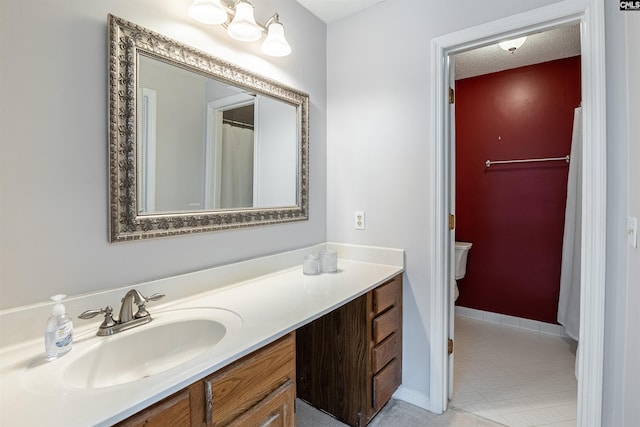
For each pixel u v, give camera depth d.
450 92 1.79
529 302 2.83
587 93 1.34
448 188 1.77
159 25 1.23
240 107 1.56
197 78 1.36
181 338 1.11
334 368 1.67
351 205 2.04
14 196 0.91
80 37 1.03
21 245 0.92
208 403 0.82
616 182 1.30
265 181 1.70
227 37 1.48
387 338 1.70
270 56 1.71
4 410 0.65
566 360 2.28
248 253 1.61
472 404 1.80
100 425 0.62
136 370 1.01
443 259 1.73
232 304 1.25
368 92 1.95
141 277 1.19
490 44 1.63
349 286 1.49
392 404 1.81
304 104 1.92
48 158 0.97
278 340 1.03
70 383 0.82
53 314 0.88
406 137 1.81
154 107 1.21
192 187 1.36
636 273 1.13
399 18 1.82
